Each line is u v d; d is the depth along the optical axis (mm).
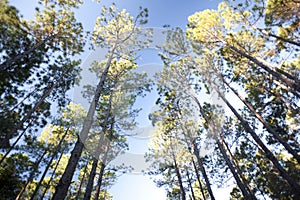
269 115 12391
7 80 8953
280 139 9016
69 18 10039
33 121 11203
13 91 9539
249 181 13141
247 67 12414
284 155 12211
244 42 12102
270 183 10469
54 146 15125
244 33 11984
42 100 10305
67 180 4508
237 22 11914
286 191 9234
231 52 12117
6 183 10922
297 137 11461
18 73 9281
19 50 8859
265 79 12133
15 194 11195
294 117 11695
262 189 11812
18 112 10555
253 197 9453
